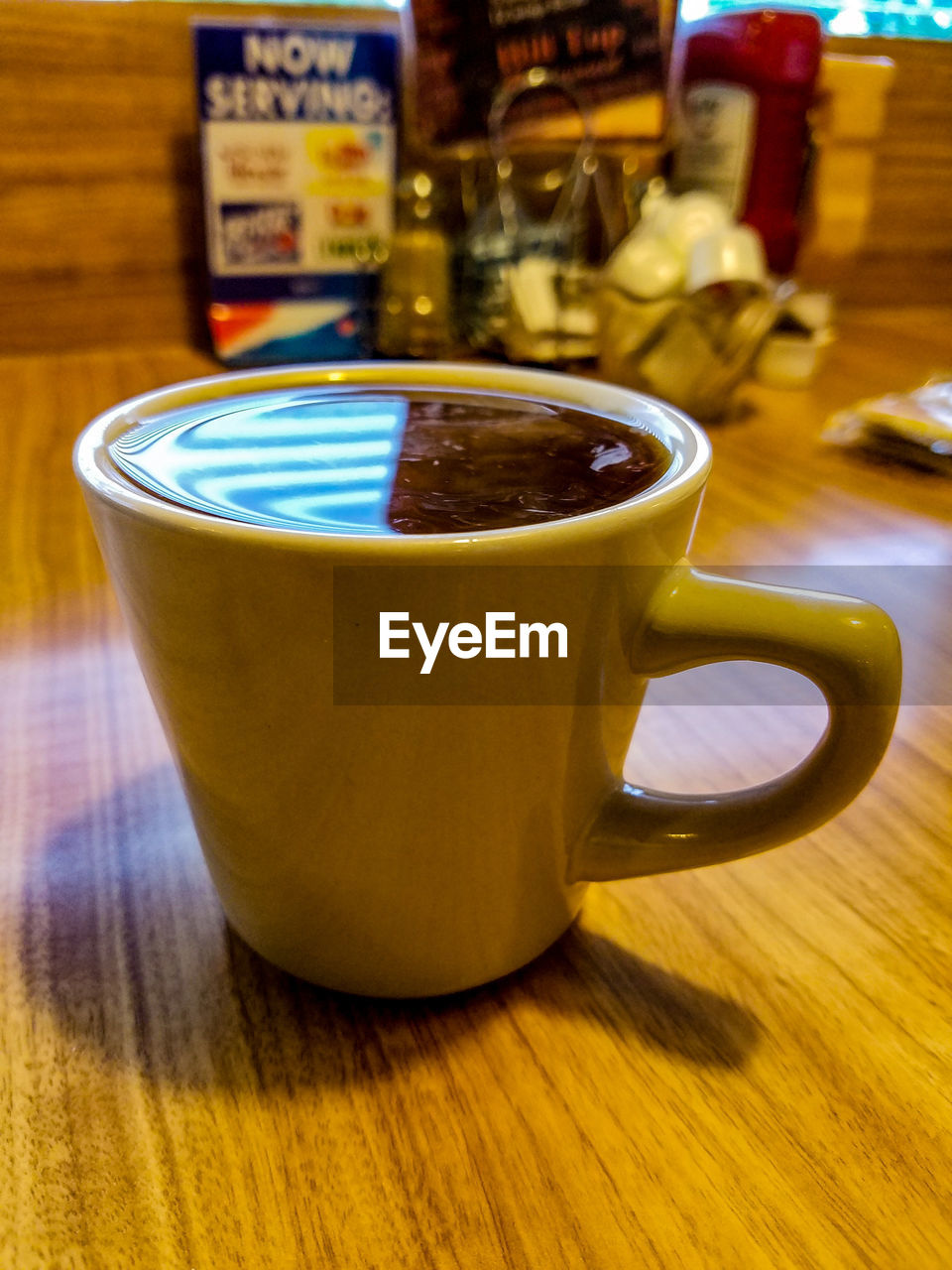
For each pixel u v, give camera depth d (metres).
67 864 0.19
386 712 0.12
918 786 0.22
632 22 0.46
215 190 0.42
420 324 0.47
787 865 0.19
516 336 0.46
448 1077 0.15
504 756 0.13
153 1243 0.12
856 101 0.51
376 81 0.43
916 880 0.19
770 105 0.47
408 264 0.46
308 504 0.13
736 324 0.40
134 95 0.44
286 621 0.12
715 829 0.15
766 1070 0.15
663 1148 0.14
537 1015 0.16
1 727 0.22
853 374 0.50
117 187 0.46
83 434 0.15
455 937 0.15
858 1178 0.13
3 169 0.43
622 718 0.15
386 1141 0.14
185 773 0.15
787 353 0.47
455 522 0.13
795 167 0.49
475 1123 0.14
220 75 0.41
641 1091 0.14
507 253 0.46
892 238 0.63
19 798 0.20
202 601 0.12
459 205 0.50
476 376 0.20
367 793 0.13
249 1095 0.14
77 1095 0.14
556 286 0.46
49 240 0.45
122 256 0.47
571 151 0.50
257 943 0.16
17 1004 0.16
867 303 0.65
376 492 0.14
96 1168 0.13
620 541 0.12
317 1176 0.13
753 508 0.35
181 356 0.48
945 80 0.60
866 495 0.36
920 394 0.41
